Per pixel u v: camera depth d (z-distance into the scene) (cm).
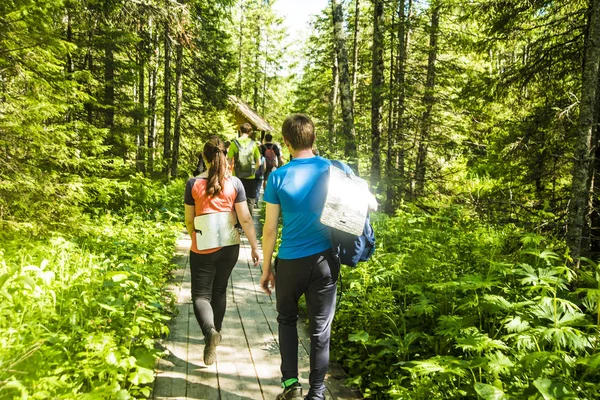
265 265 308
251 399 342
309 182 297
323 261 295
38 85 669
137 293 408
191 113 1975
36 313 352
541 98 948
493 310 377
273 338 461
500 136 970
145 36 1311
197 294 383
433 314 441
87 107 1091
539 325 332
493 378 308
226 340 452
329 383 378
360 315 446
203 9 1672
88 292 392
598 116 761
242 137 878
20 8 543
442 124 1377
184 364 395
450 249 616
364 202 298
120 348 317
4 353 279
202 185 379
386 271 481
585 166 638
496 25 895
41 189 600
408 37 1574
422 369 284
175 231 909
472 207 942
